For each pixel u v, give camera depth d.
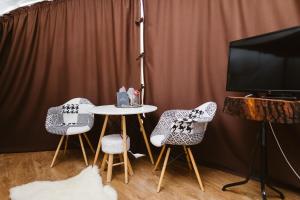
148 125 3.18
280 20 2.06
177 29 2.79
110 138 2.52
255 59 1.93
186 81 2.76
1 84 3.55
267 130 2.22
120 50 3.24
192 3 2.69
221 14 2.48
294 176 2.08
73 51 3.50
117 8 3.24
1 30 3.62
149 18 3.06
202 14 2.63
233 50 2.10
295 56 1.69
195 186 2.27
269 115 1.62
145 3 3.10
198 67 2.67
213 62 2.56
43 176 2.59
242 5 2.31
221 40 2.49
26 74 3.56
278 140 2.16
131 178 2.48
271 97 1.77
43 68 3.56
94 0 3.41
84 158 3.02
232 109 1.85
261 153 1.94
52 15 3.55
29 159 3.21
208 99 2.63
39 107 3.58
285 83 1.74
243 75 2.01
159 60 2.98
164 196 2.09
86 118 3.13
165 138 2.15
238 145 2.42
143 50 3.17
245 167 2.41
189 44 2.72
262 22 2.17
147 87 3.17
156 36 2.99
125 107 2.70
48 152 3.52
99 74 3.44
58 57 3.53
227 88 2.13
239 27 2.33
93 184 2.21
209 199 2.03
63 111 3.19
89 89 3.45
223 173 2.56
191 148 2.79
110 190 2.08
